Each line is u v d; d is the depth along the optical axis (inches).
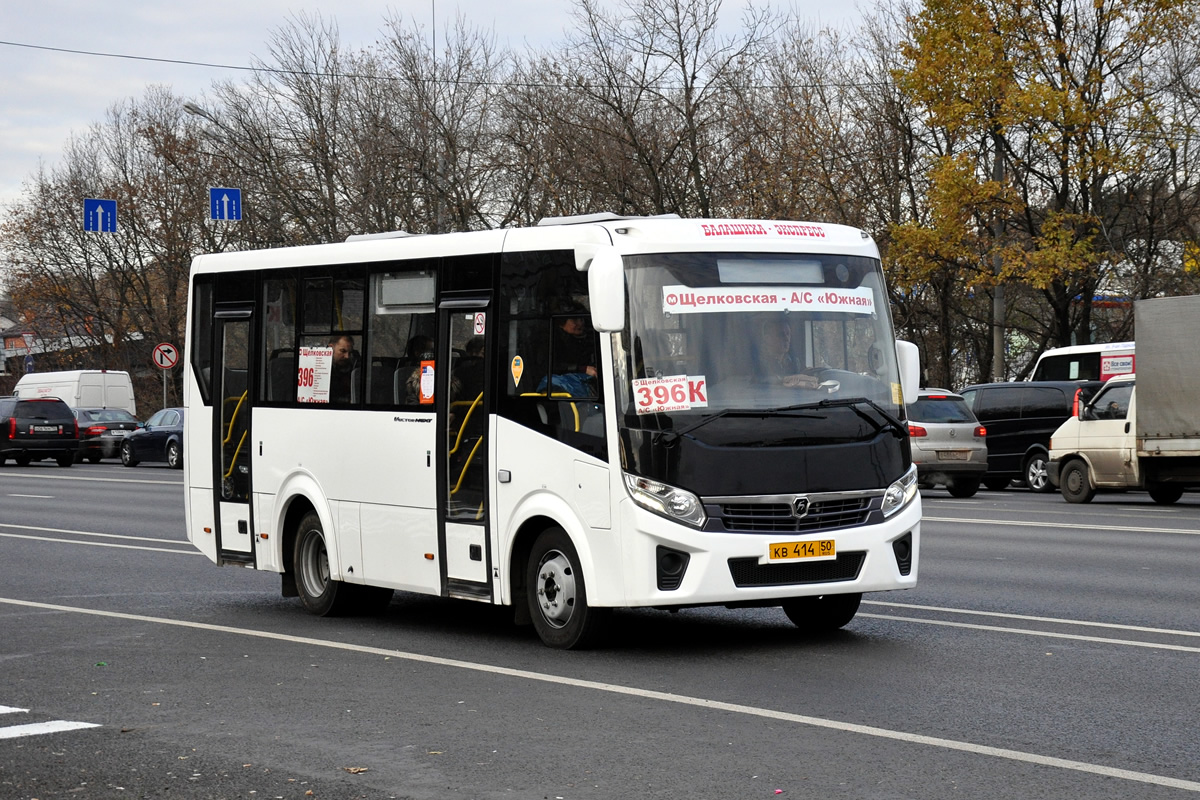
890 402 409.1
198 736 298.2
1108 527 763.4
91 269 2598.4
